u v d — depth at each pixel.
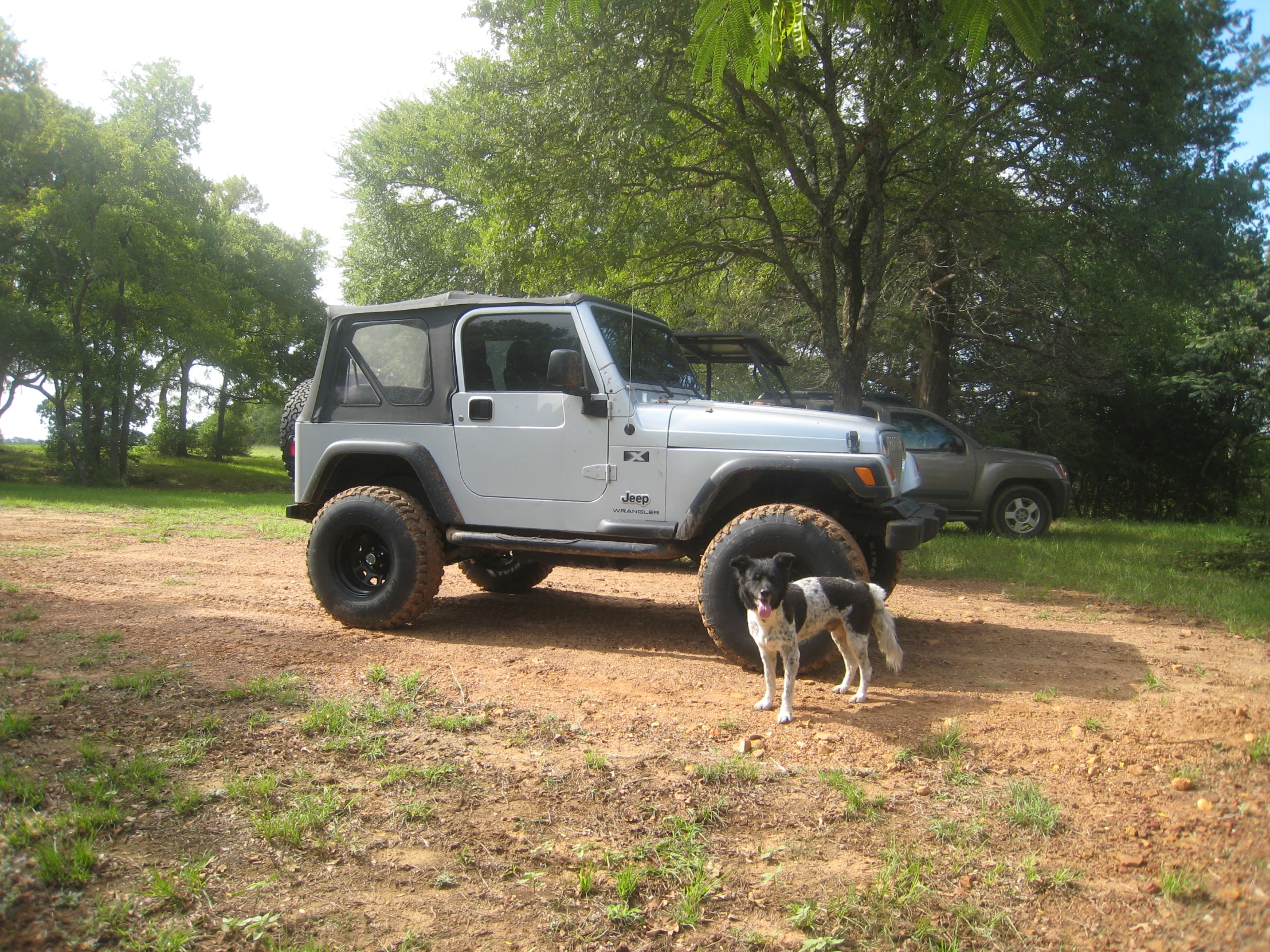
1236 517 23.70
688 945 2.50
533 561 5.98
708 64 3.32
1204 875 2.85
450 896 2.69
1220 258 11.35
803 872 2.87
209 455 44.12
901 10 8.80
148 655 5.01
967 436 12.55
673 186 11.58
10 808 3.06
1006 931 2.57
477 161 12.30
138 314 29.17
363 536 6.11
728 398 9.88
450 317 5.95
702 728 4.10
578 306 5.65
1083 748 3.88
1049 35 9.27
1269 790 3.46
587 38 9.91
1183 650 5.73
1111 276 11.45
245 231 39.06
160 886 2.61
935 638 6.04
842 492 5.40
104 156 27.20
